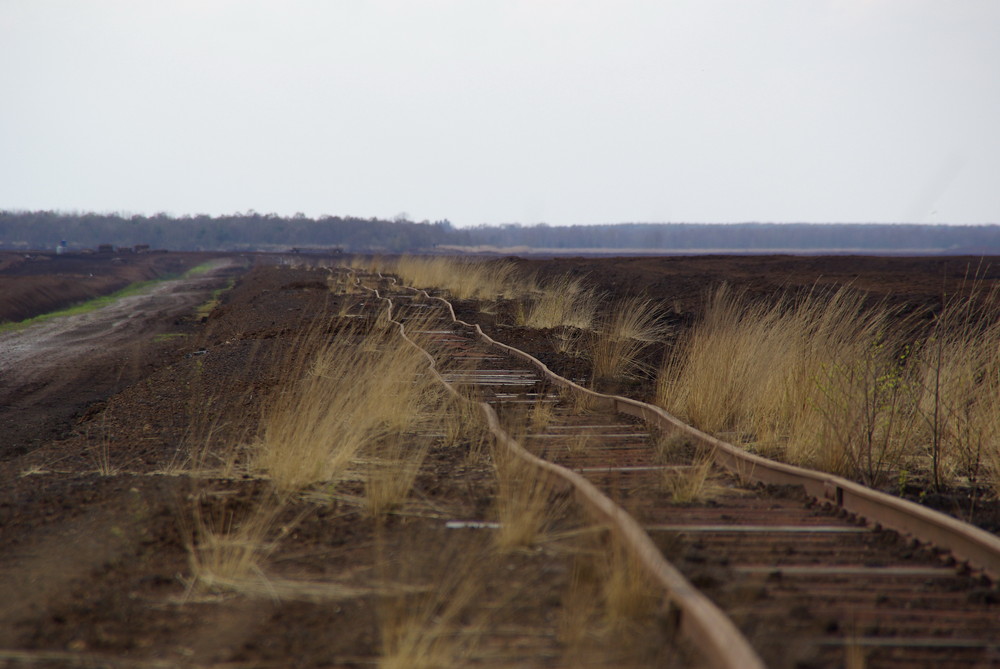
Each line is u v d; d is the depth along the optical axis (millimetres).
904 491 27031
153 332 111250
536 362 52969
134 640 15711
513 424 35125
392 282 135250
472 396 40906
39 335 111250
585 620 15570
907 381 33781
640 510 22719
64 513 24672
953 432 31016
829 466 29016
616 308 84000
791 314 45531
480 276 120500
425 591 17750
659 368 53156
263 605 17438
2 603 17781
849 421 30219
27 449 42094
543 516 21953
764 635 14828
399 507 24500
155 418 42594
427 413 38125
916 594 17547
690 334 59594
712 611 14281
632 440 33781
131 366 76812
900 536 21219
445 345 63438
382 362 41875
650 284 108750
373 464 29094
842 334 39531
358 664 14531
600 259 188625
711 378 38719
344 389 38156
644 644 14570
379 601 17359
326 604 17453
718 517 23172
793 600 17031
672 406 39625
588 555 19281
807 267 139875
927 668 14336
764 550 20203
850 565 19266
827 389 32875
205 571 19281
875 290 86312
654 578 16344
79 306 174875
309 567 19797
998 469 27500
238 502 24938
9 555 20984
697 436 32281
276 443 28906
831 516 23438
